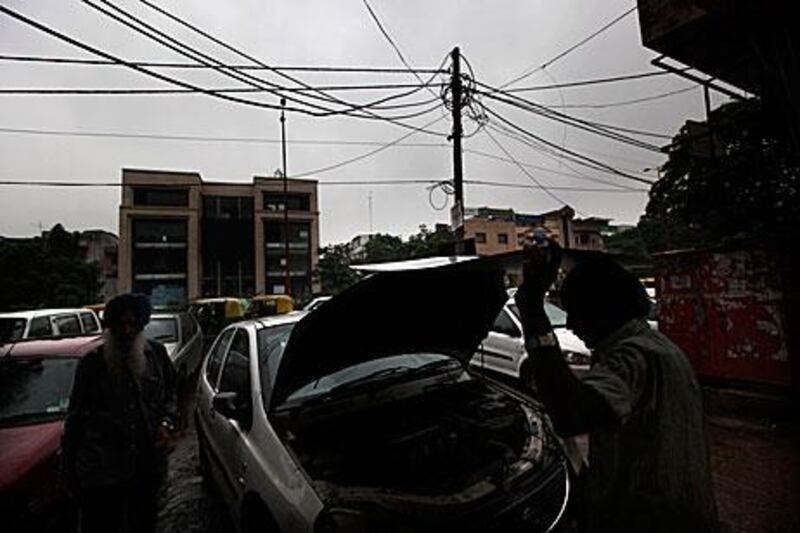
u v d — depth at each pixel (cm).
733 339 602
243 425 289
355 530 188
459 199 1043
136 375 271
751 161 760
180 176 3694
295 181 3975
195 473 469
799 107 510
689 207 918
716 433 518
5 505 279
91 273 2967
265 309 1958
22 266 2566
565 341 623
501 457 241
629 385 126
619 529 127
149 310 279
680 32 593
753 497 367
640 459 125
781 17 502
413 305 279
